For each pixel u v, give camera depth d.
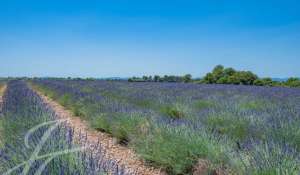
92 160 2.78
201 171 3.83
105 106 8.34
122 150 5.42
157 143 4.63
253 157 3.54
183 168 4.14
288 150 3.81
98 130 7.24
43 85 24.47
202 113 7.11
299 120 5.59
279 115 6.16
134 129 5.77
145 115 6.38
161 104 9.40
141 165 4.60
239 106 8.91
